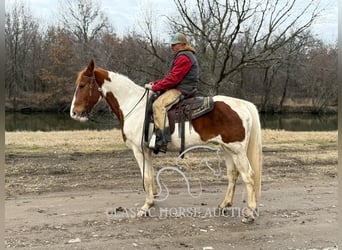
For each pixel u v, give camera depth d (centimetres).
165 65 1316
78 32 3650
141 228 521
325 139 1321
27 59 3862
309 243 472
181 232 507
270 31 1174
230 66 1287
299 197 678
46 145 1127
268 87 3769
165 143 547
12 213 579
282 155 1049
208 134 540
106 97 589
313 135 1417
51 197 665
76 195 679
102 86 580
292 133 1482
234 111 536
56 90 3653
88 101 578
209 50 1281
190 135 544
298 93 3881
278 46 1176
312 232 510
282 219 562
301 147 1169
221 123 535
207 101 542
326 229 521
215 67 1237
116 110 593
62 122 2605
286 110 3750
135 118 571
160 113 547
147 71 1377
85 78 572
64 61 3572
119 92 583
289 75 3669
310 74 3519
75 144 1157
